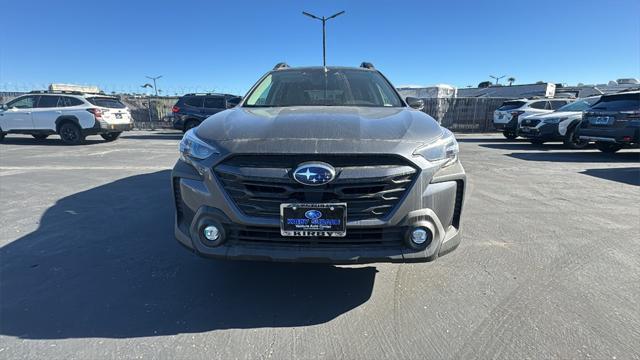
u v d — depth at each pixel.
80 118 12.23
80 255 3.35
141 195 5.40
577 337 2.21
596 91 25.34
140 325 2.35
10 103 12.71
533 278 2.93
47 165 8.03
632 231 3.99
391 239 2.27
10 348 2.12
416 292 2.74
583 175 7.07
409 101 3.62
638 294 2.69
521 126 12.18
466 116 21.11
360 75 3.91
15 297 2.66
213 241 2.30
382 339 2.21
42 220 4.29
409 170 2.21
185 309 2.53
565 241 3.70
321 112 2.81
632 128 8.70
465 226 4.13
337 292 2.74
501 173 7.27
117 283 2.87
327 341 2.19
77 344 2.16
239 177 2.21
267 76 3.96
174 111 14.86
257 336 2.24
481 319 2.40
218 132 2.45
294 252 2.23
